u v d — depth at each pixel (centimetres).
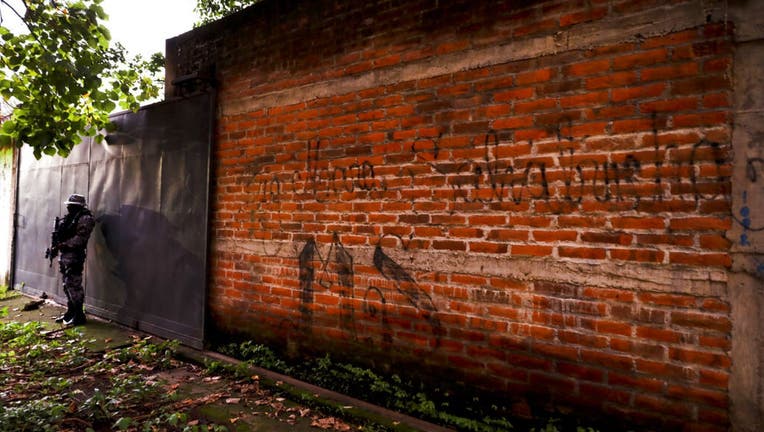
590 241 294
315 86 439
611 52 290
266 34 485
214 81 533
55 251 643
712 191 258
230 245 514
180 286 557
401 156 380
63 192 778
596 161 294
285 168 463
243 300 499
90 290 700
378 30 397
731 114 254
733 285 252
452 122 353
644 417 277
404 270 376
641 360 278
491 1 337
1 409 331
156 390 397
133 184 633
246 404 375
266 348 467
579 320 298
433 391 359
